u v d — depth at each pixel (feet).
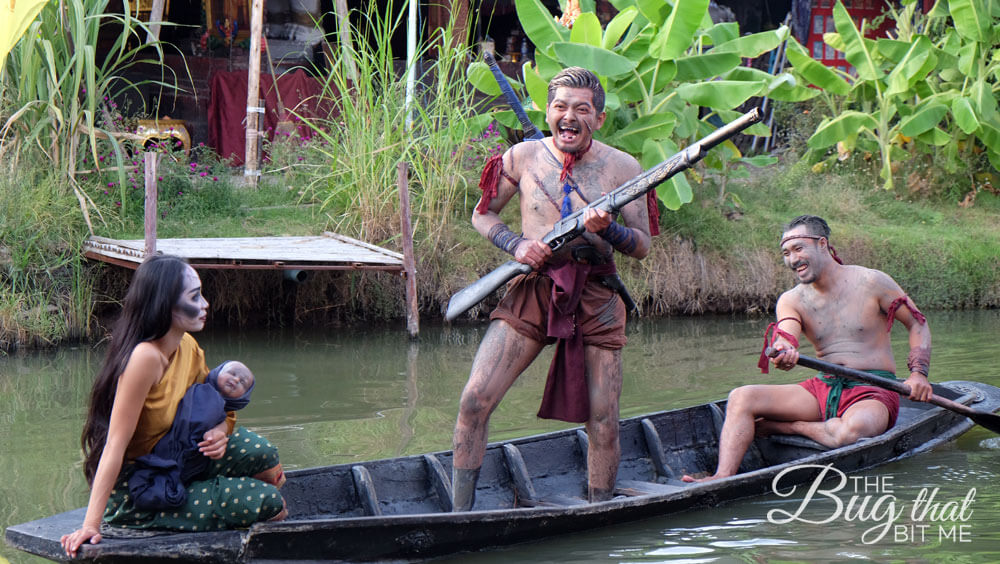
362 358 52.37
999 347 53.93
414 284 57.82
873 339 34.99
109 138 61.36
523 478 30.76
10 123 58.44
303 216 68.95
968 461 34.55
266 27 86.74
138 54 84.28
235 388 24.21
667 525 28.19
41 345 54.60
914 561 25.14
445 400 43.06
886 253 73.05
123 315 22.98
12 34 35.55
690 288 68.13
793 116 91.04
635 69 67.41
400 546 24.72
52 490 30.76
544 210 27.81
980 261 73.61
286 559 23.41
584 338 28.22
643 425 34.42
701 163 76.33
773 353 32.89
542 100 66.49
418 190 67.87
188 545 22.50
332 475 28.02
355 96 69.36
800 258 34.71
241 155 80.07
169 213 66.18
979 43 81.20
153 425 22.99
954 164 83.20
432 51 88.48
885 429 34.24
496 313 28.48
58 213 58.44
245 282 61.82
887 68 84.79
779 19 102.37
